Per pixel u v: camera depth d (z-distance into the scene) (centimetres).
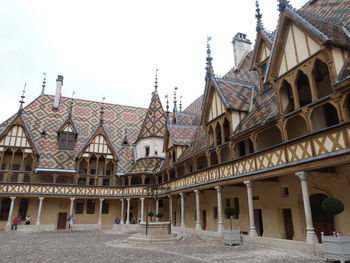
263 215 1603
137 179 3228
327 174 1211
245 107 1756
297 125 1416
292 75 1226
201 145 2148
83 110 3784
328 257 838
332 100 1011
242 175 1442
